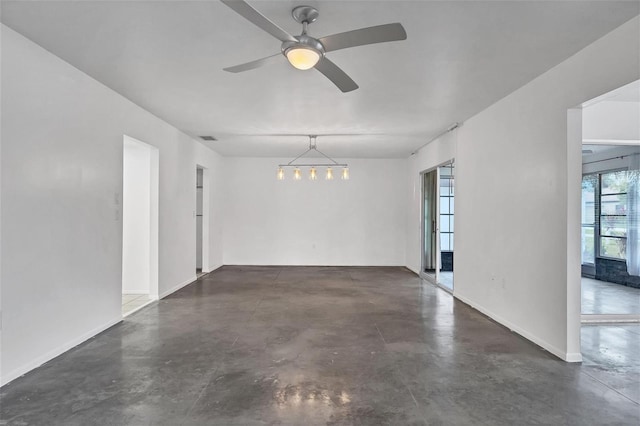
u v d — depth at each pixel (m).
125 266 5.93
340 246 9.23
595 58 2.98
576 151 3.33
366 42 2.38
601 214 4.67
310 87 4.12
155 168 5.48
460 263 5.71
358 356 3.43
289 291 6.28
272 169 9.17
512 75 3.71
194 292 6.15
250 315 4.80
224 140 7.05
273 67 3.56
